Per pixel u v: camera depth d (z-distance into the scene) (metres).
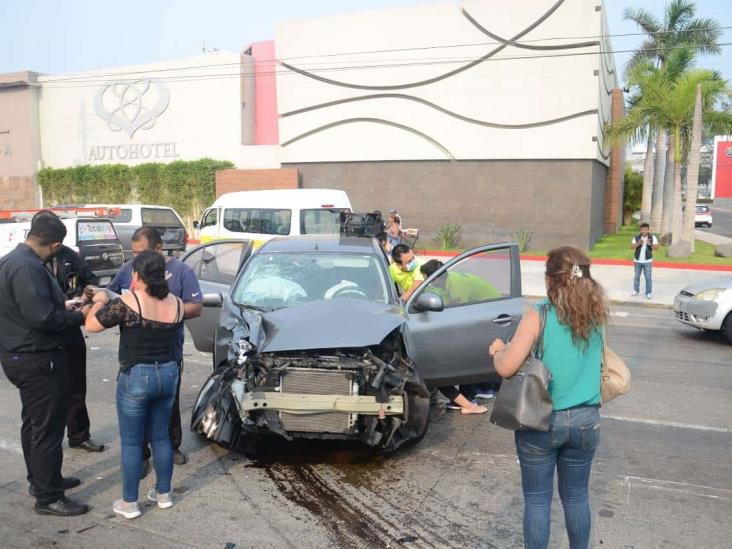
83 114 33.84
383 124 26.83
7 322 4.07
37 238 4.17
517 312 6.24
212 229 15.86
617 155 33.62
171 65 31.64
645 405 6.98
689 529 4.22
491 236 25.64
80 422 5.34
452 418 6.38
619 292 16.19
